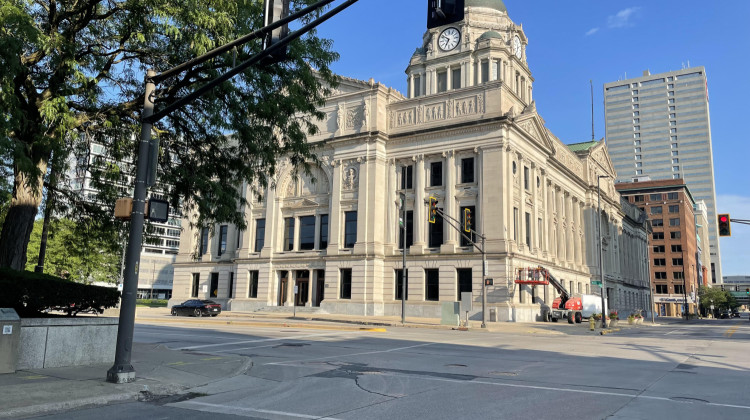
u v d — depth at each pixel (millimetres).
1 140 10578
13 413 8031
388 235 50594
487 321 44312
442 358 16828
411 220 50156
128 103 16016
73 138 13133
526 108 51969
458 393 10547
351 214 51781
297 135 17516
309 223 54781
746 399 10188
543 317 49250
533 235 51500
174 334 24250
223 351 17688
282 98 16672
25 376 11047
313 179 18453
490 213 45844
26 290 12086
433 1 8352
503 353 18953
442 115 49781
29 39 11766
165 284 123688
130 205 11086
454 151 48438
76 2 14422
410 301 47844
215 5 14227
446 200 48219
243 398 10008
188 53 15109
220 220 16844
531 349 20875
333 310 50156
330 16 8977
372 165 50812
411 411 8875
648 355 19266
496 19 66438
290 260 54344
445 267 47062
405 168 51188
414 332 30531
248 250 57500
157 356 14969
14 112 11797
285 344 20547
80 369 12234
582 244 69875
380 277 49594
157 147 11523
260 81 16312
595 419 8297
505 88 48094
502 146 46188
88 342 13109
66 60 13227
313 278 53250
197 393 10477
